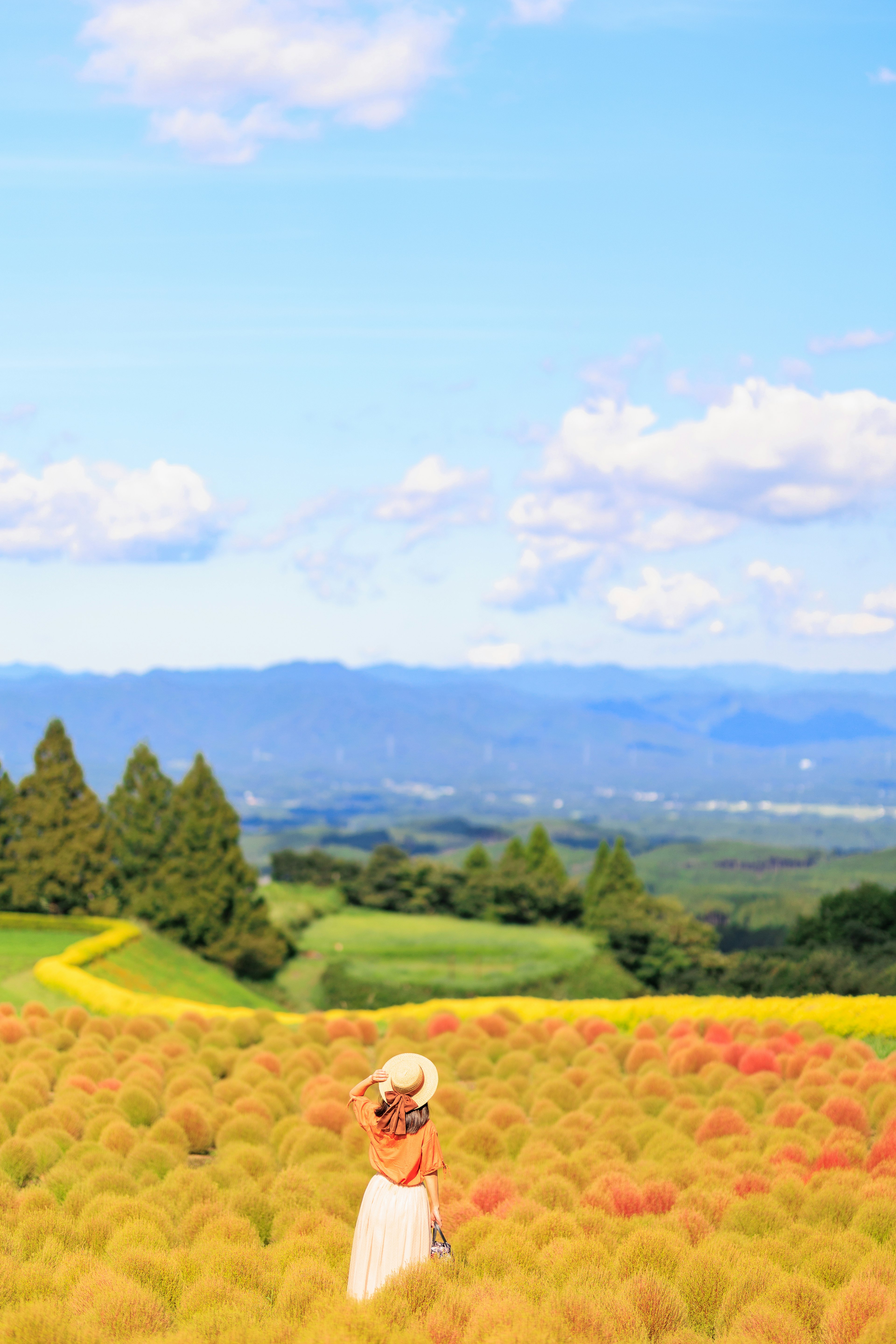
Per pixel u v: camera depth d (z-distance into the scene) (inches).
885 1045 967.6
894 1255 393.4
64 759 2509.8
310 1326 308.0
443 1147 590.9
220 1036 970.7
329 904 3892.7
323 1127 642.2
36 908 2454.5
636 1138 618.8
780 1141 585.0
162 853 2615.7
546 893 3786.9
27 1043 863.7
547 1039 976.9
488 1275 348.5
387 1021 1234.0
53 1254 402.6
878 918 2094.0
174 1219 456.1
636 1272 378.3
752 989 1959.9
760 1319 333.1
